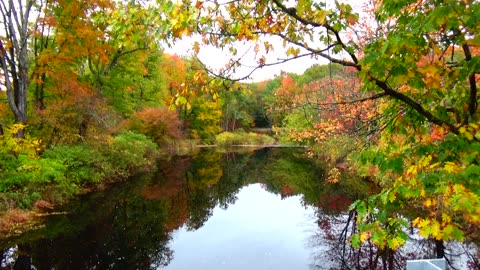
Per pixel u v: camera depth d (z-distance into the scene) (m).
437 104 2.94
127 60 17.61
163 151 31.84
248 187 17.48
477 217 2.09
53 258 7.76
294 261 7.91
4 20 12.49
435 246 8.04
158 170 21.83
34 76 13.09
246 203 13.95
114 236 9.54
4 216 9.23
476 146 2.38
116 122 20.38
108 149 16.94
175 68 37.50
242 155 32.66
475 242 7.78
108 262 7.76
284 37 2.95
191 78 3.25
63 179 12.70
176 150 34.59
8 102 12.84
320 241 9.18
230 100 48.44
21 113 12.63
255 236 9.81
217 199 14.76
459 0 1.93
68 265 7.48
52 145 14.31
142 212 12.24
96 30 13.54
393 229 2.56
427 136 2.96
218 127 45.81
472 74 2.56
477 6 1.88
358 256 8.00
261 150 37.97
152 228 10.49
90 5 12.96
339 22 2.79
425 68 2.44
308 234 9.81
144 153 21.94
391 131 3.08
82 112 14.84
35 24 12.91
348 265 7.52
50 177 12.14
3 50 12.02
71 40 13.20
